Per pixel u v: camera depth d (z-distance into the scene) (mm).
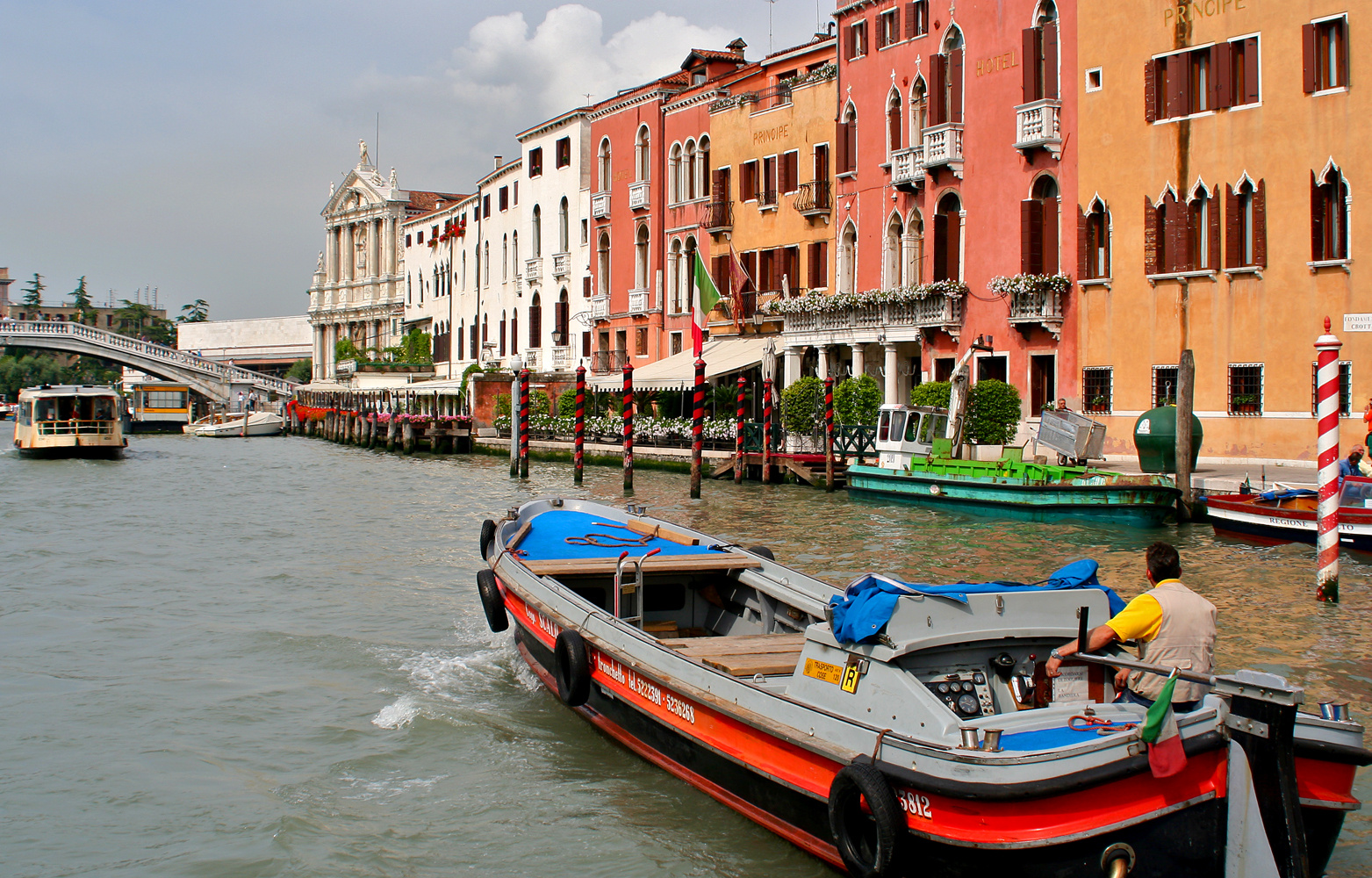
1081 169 24719
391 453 51312
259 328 109812
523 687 10148
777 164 35250
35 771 8266
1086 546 17125
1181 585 6449
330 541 19531
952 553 16594
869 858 5895
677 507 23219
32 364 123750
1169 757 5203
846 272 32688
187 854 6941
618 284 44906
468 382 52656
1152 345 23359
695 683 7375
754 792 6918
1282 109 21047
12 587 15180
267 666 10938
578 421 30750
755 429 31094
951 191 28188
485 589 11141
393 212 78875
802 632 9031
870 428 27078
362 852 6941
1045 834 5258
